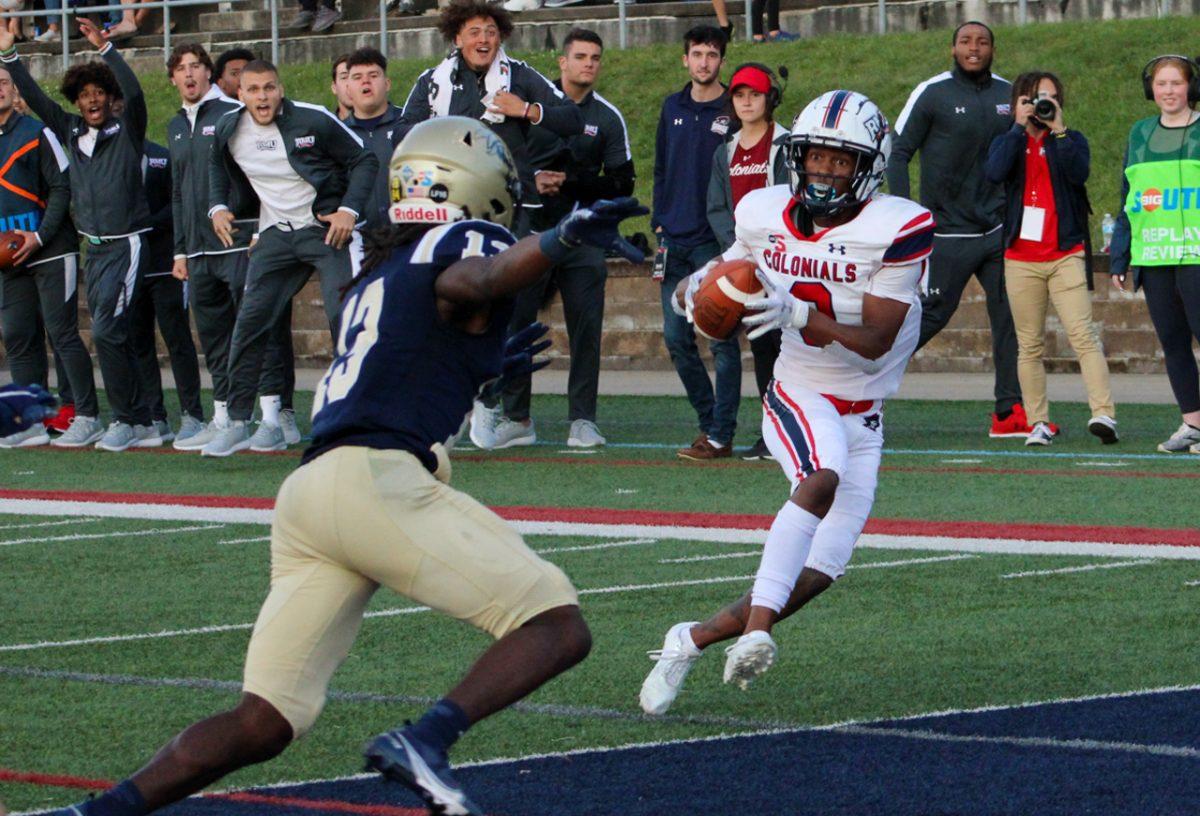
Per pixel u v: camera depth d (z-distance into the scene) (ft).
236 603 70.18
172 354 129.59
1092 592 68.54
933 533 82.84
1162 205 108.58
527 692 37.65
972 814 41.91
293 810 43.11
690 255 112.98
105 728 51.42
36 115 131.75
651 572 75.00
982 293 167.12
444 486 38.83
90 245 124.16
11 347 127.85
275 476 109.50
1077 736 48.47
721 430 113.91
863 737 49.14
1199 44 190.90
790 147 52.85
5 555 82.69
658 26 229.66
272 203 111.04
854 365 52.54
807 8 229.25
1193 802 42.24
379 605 69.56
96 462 118.93
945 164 116.26
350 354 38.93
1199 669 55.98
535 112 109.19
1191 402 111.34
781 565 50.14
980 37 115.55
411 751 35.81
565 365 180.24
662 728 50.67
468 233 38.75
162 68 255.09
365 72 121.60
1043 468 106.01
